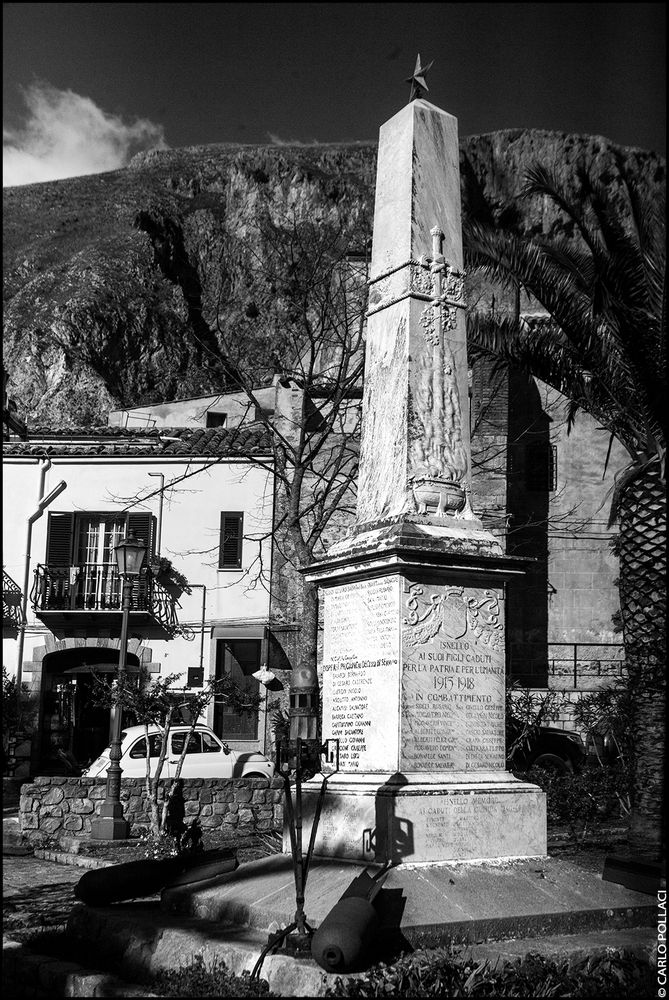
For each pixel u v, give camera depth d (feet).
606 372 45.34
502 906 23.99
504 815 26.99
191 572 92.94
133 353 229.66
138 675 79.56
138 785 53.83
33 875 41.55
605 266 41.47
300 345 80.23
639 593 43.06
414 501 29.55
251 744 87.76
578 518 87.56
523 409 88.89
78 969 23.61
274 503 86.84
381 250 32.73
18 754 92.07
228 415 109.40
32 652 95.09
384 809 25.67
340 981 19.76
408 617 27.50
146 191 251.60
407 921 22.53
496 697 28.43
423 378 30.76
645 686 40.55
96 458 95.45
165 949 23.26
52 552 94.63
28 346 223.30
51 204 257.55
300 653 56.65
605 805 48.21
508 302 64.39
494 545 28.96
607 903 25.34
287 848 28.63
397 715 26.89
